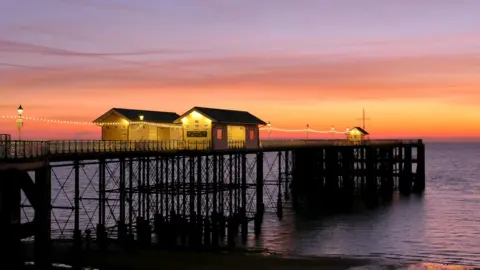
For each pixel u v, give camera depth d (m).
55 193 97.62
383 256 46.81
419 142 98.88
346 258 44.69
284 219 64.38
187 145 55.50
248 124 64.06
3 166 29.47
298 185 85.75
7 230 30.67
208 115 57.28
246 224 56.34
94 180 135.88
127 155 44.38
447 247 50.72
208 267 40.44
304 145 80.75
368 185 94.44
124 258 42.06
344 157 93.88
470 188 102.94
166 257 42.91
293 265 41.66
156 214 54.56
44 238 33.16
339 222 62.56
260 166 64.44
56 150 37.19
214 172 55.62
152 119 57.94
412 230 58.41
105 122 56.41
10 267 30.98
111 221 63.84
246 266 41.00
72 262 40.59
